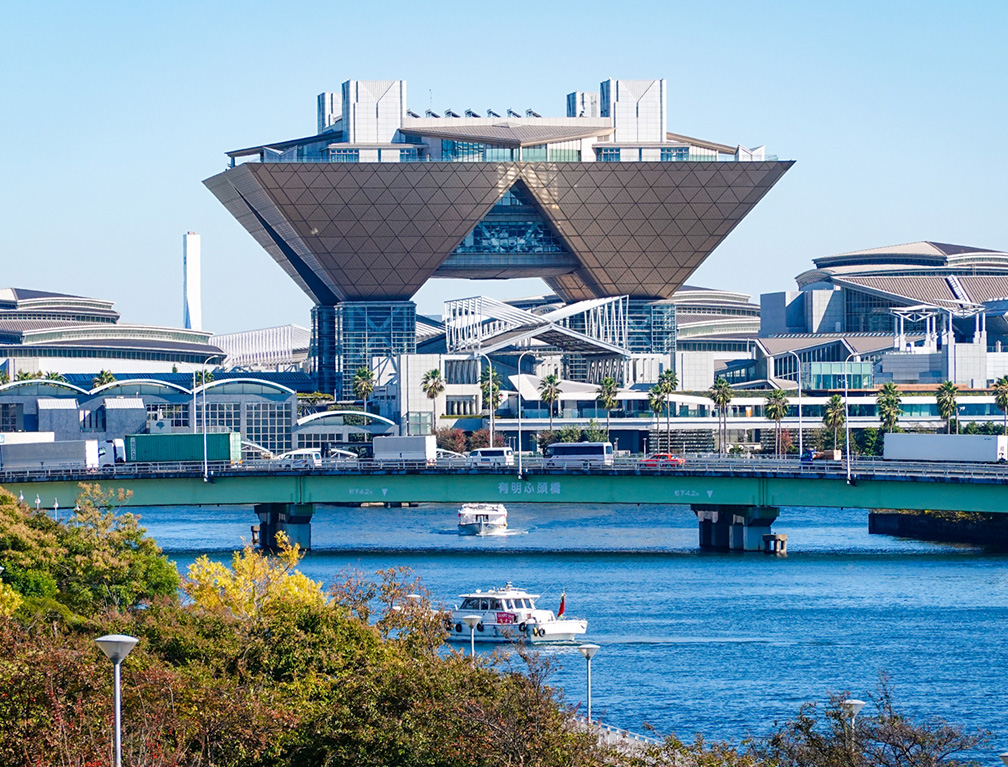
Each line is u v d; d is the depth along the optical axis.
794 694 183.88
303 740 114.19
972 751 158.12
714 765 112.25
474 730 109.06
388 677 117.38
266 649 136.12
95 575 191.62
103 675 120.19
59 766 106.06
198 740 114.94
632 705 179.00
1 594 159.75
